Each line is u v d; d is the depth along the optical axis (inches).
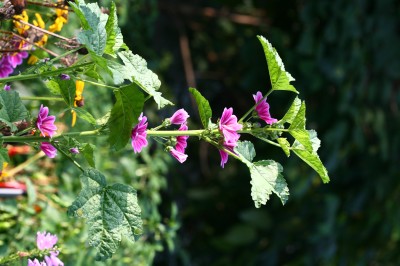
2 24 105.0
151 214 179.9
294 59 272.4
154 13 235.0
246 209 289.4
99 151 167.3
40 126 86.4
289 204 273.6
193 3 310.5
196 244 287.1
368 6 269.4
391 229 272.2
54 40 114.7
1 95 85.0
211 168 299.6
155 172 185.2
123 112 83.3
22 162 154.6
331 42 266.1
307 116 272.1
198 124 294.4
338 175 274.5
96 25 81.0
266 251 273.1
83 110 88.0
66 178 157.9
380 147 269.4
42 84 158.1
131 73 83.1
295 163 263.7
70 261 148.9
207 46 314.5
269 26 301.1
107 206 84.3
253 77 291.4
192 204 285.0
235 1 300.7
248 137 278.2
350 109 263.1
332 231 269.0
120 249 159.2
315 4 265.9
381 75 269.7
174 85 295.9
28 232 146.2
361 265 273.6
